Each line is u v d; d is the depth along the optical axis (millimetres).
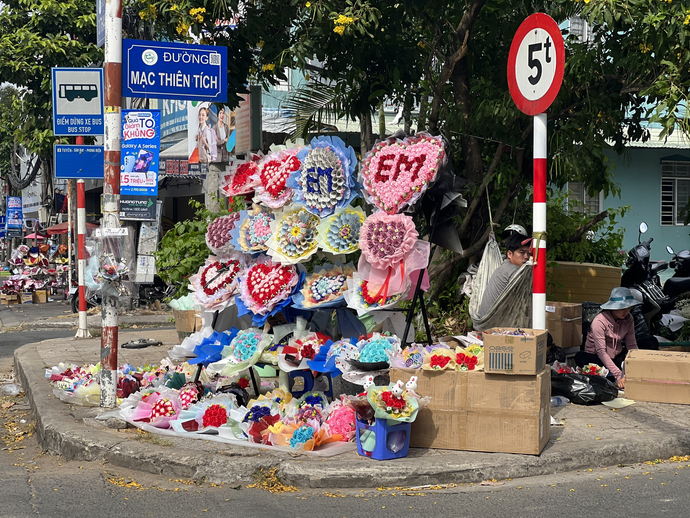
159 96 6688
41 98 21875
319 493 4809
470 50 8797
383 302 5961
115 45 6539
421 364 5457
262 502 4633
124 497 4758
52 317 17969
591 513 4297
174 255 9984
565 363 7773
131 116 9062
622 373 7188
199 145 15977
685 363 6629
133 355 10375
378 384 6270
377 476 4898
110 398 6695
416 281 6098
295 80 13875
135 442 5617
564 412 6441
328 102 10094
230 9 7840
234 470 5066
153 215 10781
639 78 7707
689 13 6645
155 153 9094
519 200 8977
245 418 5812
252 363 6398
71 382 7617
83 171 10070
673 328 9219
